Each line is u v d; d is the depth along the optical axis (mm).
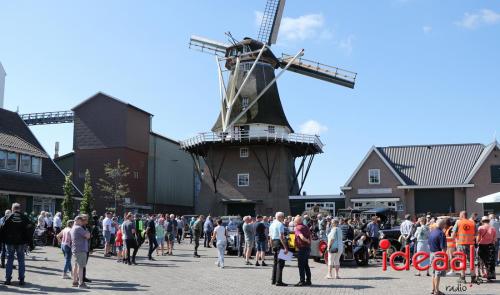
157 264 20984
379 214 28016
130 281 15641
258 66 50094
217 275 17375
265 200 47188
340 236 16953
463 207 44688
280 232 15102
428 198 45500
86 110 55250
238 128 49438
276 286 14750
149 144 58812
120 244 21672
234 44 50562
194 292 13547
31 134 39844
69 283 14875
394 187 45844
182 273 17906
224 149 48969
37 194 35875
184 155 68000
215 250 29141
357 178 46781
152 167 59312
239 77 50031
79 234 14305
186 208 67875
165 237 27234
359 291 13781
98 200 53375
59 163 56438
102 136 54281
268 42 50906
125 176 53250
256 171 47906
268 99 49906
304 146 48719
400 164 47906
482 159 44438
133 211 53969
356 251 21016
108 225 23844
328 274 16875
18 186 34500
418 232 18469
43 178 37906
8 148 34375
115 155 53594
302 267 14961
